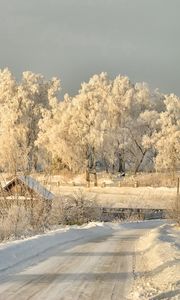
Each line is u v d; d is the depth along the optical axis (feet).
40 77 335.26
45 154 279.90
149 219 180.34
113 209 181.47
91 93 275.18
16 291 34.17
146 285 37.45
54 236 81.66
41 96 335.26
